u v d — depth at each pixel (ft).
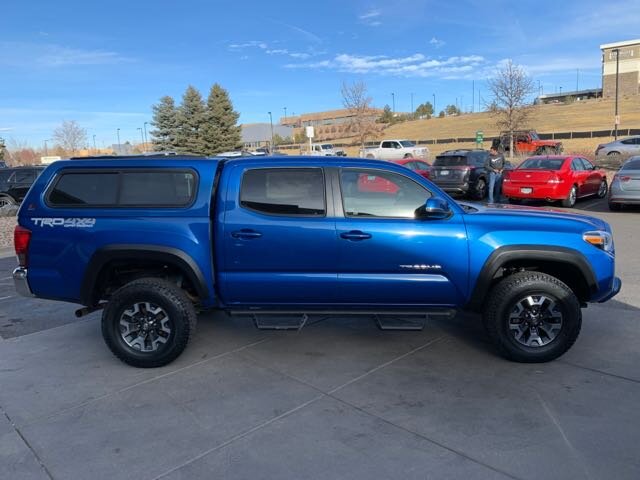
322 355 15.28
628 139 89.61
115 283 15.53
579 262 13.87
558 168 47.98
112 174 14.55
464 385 13.11
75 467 10.05
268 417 11.75
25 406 12.53
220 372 14.25
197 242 14.12
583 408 11.77
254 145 285.84
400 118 337.72
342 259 14.01
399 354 15.24
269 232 13.99
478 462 9.86
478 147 134.82
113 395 13.02
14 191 55.11
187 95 183.73
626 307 18.79
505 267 14.98
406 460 9.98
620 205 44.86
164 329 14.42
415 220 13.98
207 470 9.84
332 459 10.08
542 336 14.29
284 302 14.55
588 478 9.30
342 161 14.30
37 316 19.90
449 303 14.38
